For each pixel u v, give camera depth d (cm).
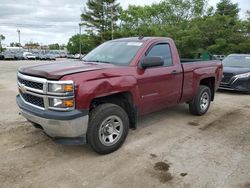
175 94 492
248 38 2642
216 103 732
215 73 604
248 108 673
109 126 373
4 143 412
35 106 349
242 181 308
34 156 369
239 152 388
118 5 5312
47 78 323
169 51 485
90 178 312
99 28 5306
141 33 3747
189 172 328
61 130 328
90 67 365
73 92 320
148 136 451
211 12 4569
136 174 322
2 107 642
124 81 379
